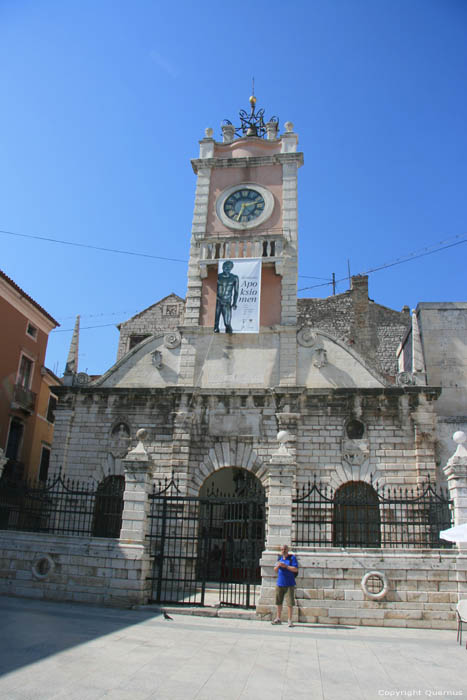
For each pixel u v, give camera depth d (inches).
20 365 1300.4
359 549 628.7
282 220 1165.7
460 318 1115.3
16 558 677.3
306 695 329.4
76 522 983.6
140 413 1040.8
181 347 1090.1
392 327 1567.4
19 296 1259.8
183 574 909.8
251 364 1056.8
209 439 1002.1
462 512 624.4
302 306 1600.6
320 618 604.7
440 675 385.1
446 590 602.9
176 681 346.3
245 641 482.3
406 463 943.7
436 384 1074.7
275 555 633.6
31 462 1339.8
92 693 312.7
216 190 1225.4
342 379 1029.8
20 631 453.1
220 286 1083.9
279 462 670.5
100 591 645.9
